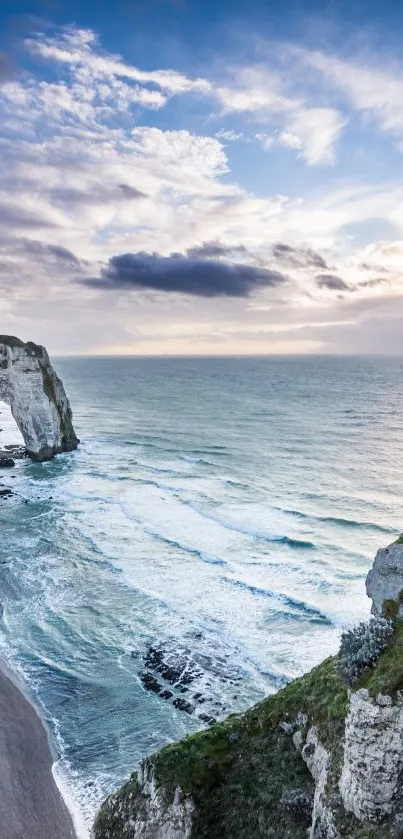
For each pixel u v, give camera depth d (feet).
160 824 59.67
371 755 48.80
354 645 56.24
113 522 177.68
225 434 334.03
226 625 116.98
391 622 57.26
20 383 256.52
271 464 253.65
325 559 146.92
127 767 83.92
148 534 166.81
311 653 106.52
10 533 169.17
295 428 350.43
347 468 243.81
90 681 102.17
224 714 92.43
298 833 54.60
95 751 87.20
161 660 106.83
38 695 99.14
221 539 161.99
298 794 56.80
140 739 88.84
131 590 132.87
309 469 243.19
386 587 59.93
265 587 131.95
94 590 133.39
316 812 53.31
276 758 61.16
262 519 177.88
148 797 61.77
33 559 150.61
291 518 178.91
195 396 559.38
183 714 93.30
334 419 384.88
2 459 255.50
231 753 63.26
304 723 61.41
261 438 318.65
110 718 93.45
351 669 54.08
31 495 207.10
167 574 140.46
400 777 48.70
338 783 52.44
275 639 111.55
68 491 212.02
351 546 155.63
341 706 57.72
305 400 504.02
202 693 97.71
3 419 434.30
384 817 48.57
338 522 174.70
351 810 50.34
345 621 116.06
